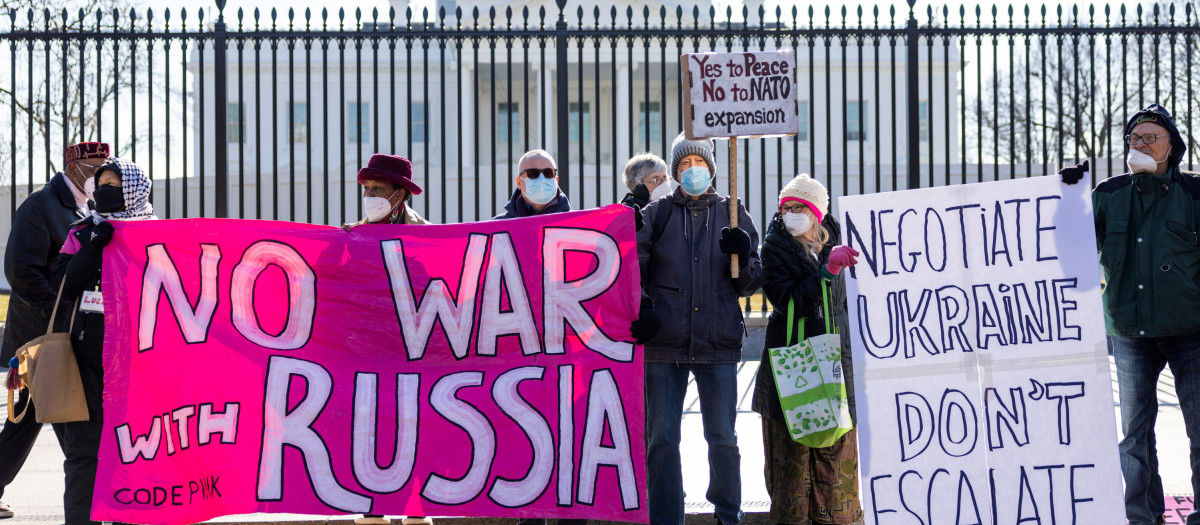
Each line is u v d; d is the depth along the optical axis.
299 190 22.44
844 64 9.27
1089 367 4.32
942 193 4.44
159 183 22.31
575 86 30.33
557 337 4.69
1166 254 4.59
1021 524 4.28
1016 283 4.39
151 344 4.57
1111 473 4.25
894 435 4.34
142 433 4.51
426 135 9.12
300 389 4.63
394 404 4.64
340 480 4.59
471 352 4.69
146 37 9.15
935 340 4.39
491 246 4.74
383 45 28.02
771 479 4.73
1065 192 4.40
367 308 4.71
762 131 4.71
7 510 5.23
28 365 4.38
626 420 4.61
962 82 9.38
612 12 9.35
